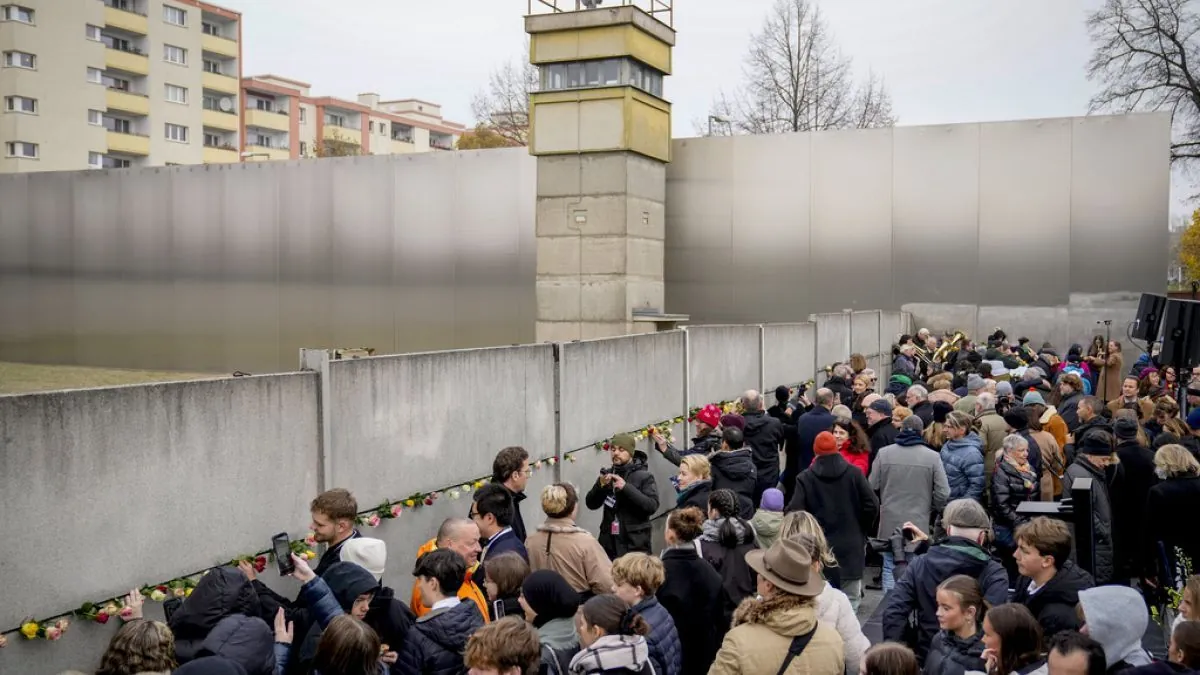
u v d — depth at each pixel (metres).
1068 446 10.51
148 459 5.68
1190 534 7.34
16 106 59.88
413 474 7.77
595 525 10.45
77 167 63.03
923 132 27.20
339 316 30.45
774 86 44.53
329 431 6.93
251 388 6.37
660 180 24.75
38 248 34.75
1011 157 26.47
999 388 12.05
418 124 105.12
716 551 6.48
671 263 29.77
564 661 5.04
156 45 68.44
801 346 17.05
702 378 13.17
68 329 34.38
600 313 23.19
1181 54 37.62
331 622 4.23
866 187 27.77
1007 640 4.41
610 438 10.73
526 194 28.06
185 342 32.59
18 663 5.00
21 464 5.00
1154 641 7.57
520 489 7.21
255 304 31.52
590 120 23.08
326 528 5.71
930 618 5.72
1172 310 11.34
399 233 29.62
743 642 4.61
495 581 5.32
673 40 24.39
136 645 3.96
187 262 32.47
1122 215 25.61
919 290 27.34
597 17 22.69
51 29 61.38
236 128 76.00
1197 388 11.59
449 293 29.06
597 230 23.19
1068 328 26.09
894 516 8.59
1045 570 5.42
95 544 5.38
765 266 28.77
